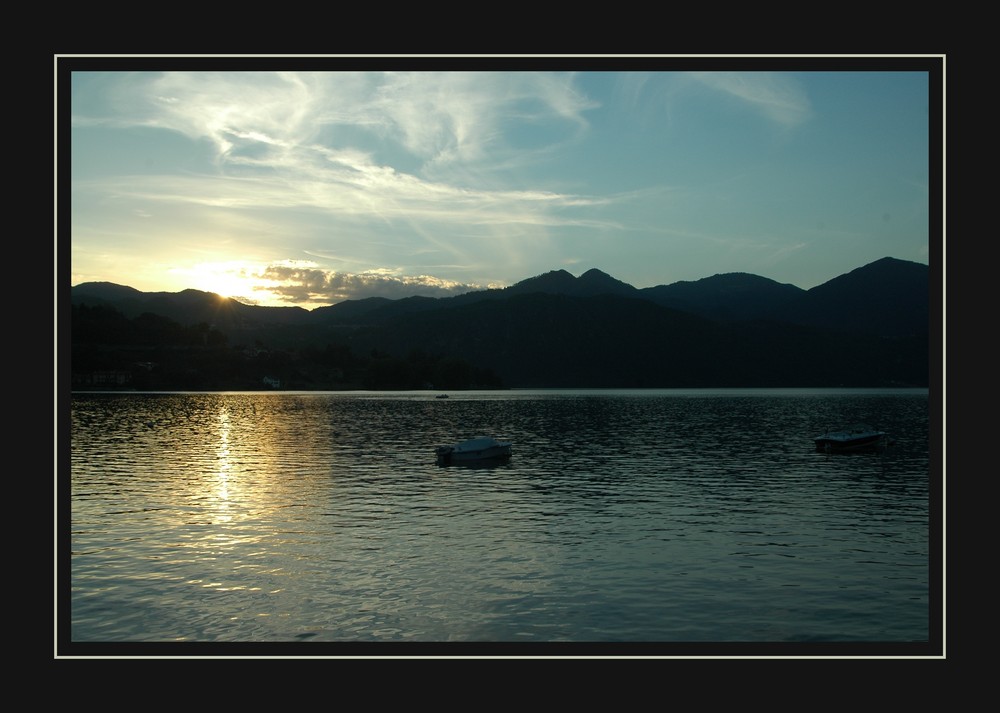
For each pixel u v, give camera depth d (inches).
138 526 1514.5
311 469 2449.6
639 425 4702.3
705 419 5319.9
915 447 3270.2
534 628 957.8
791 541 1413.6
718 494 1964.8
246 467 2487.7
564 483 2162.9
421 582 1138.0
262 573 1178.6
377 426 4490.7
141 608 1018.7
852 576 1181.1
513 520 1600.6
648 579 1161.4
